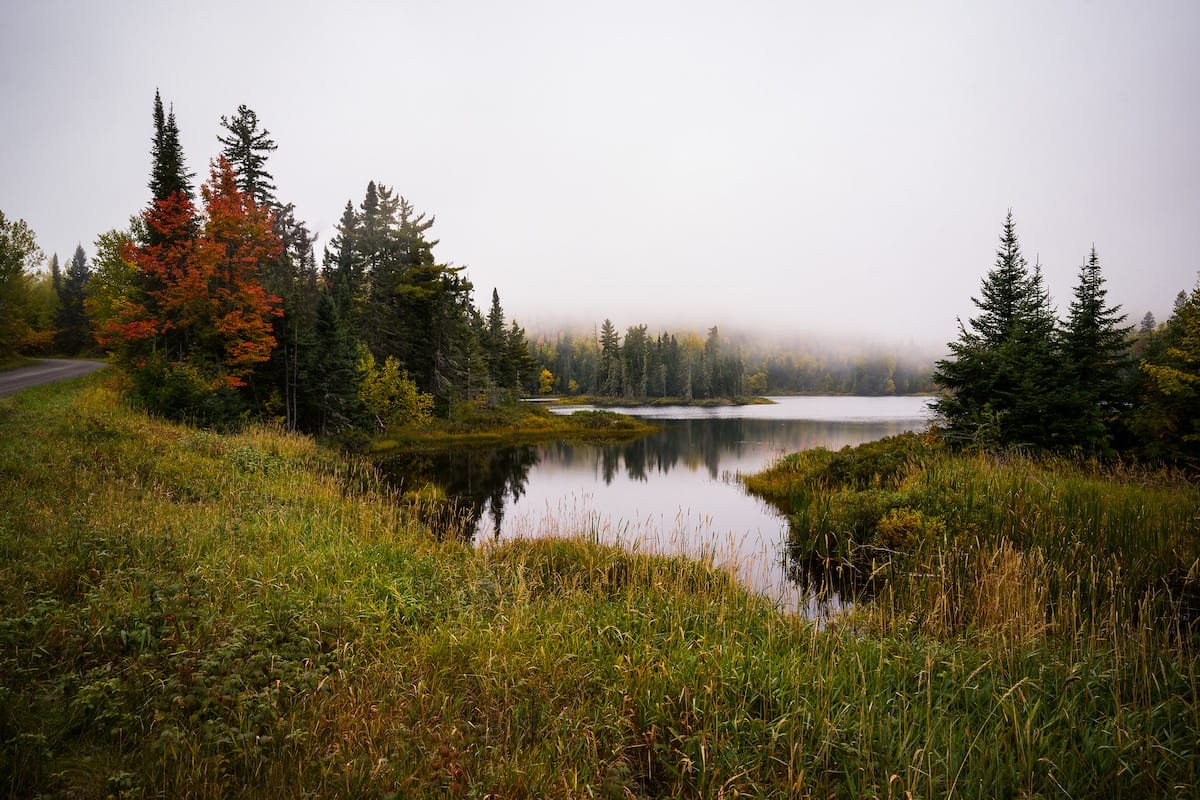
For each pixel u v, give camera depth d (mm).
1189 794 3814
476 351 53156
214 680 4301
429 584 7633
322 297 29266
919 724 4684
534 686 4953
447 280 43656
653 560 9984
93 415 16312
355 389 30234
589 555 10172
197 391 20766
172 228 22312
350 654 5418
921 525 10461
